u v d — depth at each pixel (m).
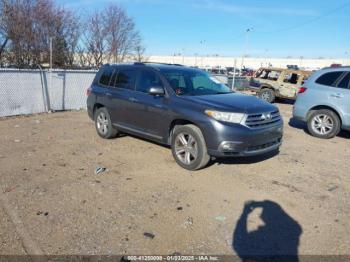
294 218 4.11
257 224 3.94
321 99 8.48
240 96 6.07
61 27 25.50
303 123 10.79
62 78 12.02
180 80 6.22
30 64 23.06
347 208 4.42
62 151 6.65
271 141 5.59
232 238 3.62
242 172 5.62
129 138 7.73
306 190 4.98
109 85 7.41
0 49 22.44
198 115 5.34
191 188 4.90
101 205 4.28
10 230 3.66
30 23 22.75
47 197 4.48
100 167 5.66
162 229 3.75
